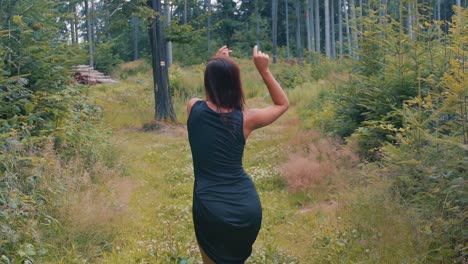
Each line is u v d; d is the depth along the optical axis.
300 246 5.54
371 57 9.55
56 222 5.41
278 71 29.77
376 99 8.47
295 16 60.31
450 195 4.77
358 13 10.44
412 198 5.49
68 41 9.43
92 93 11.45
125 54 60.81
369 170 7.04
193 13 49.19
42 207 5.47
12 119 6.59
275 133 14.10
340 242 5.21
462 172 4.96
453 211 4.63
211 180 3.28
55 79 8.49
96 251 5.25
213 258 3.28
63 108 8.17
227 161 3.27
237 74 3.35
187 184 8.77
